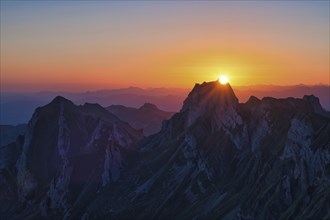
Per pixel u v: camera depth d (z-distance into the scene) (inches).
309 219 7253.9
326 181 7790.4
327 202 7258.9
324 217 7101.4
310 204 7593.5
